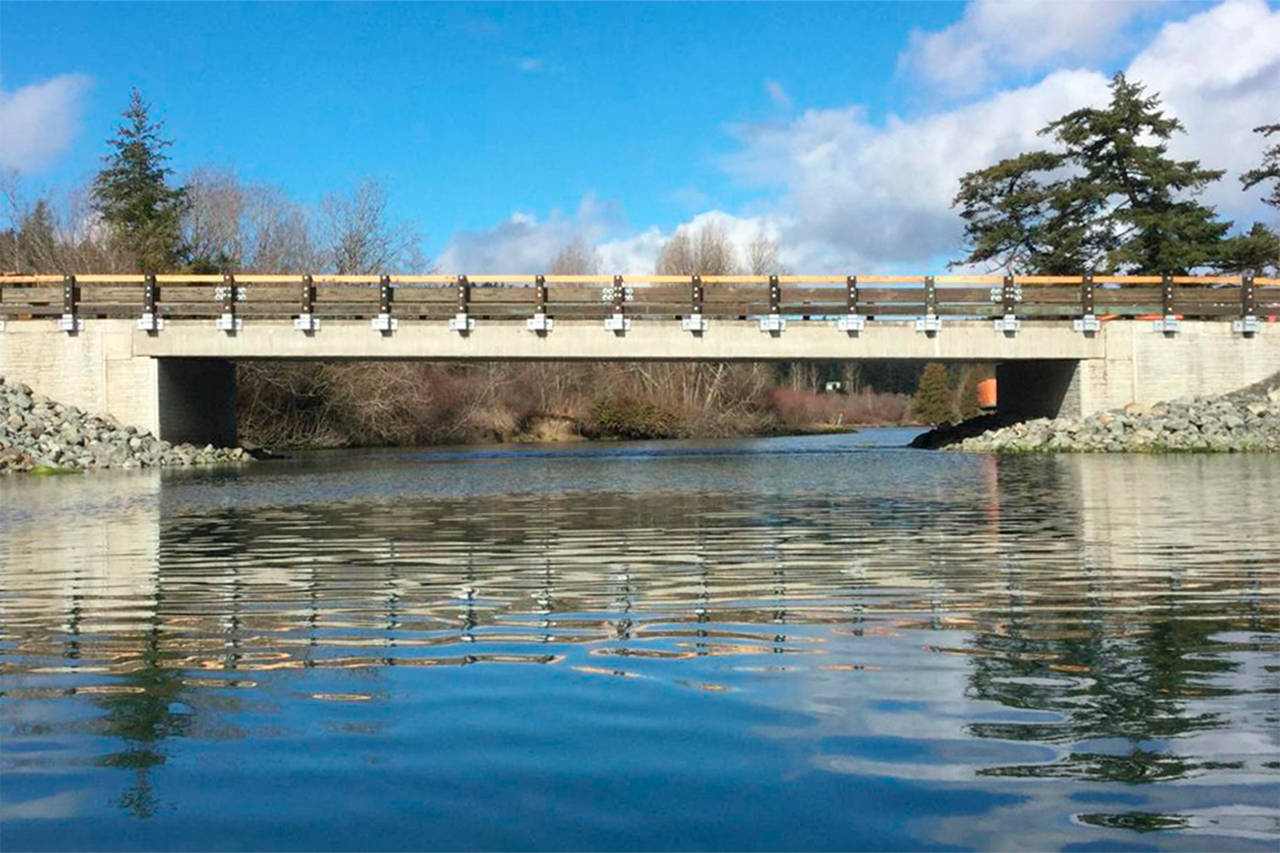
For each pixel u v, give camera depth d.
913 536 10.75
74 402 29.81
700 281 30.69
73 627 6.39
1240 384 31.97
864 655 5.39
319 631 6.18
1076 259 43.56
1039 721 4.23
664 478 21.53
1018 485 17.55
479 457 34.38
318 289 30.61
